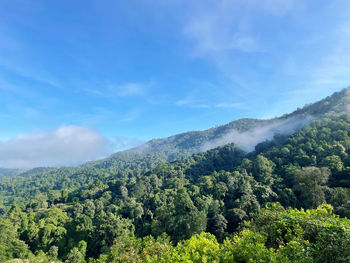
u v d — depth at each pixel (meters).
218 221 40.03
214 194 55.59
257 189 50.25
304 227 8.43
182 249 8.55
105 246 42.84
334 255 6.46
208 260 7.01
